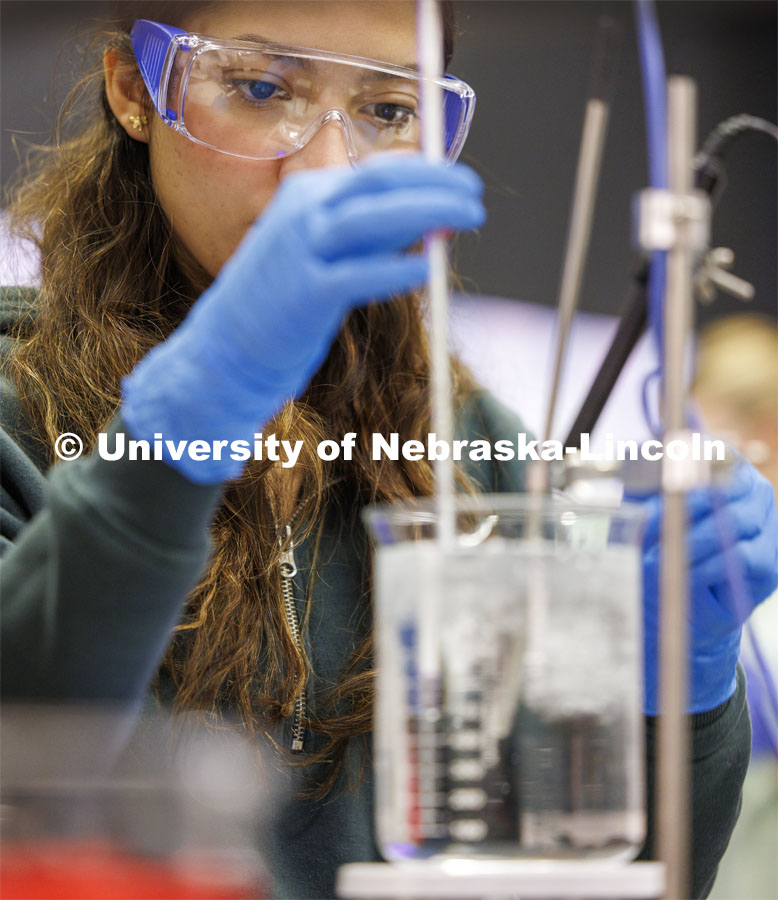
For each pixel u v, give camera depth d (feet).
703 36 11.59
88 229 4.47
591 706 2.07
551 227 11.12
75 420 4.20
